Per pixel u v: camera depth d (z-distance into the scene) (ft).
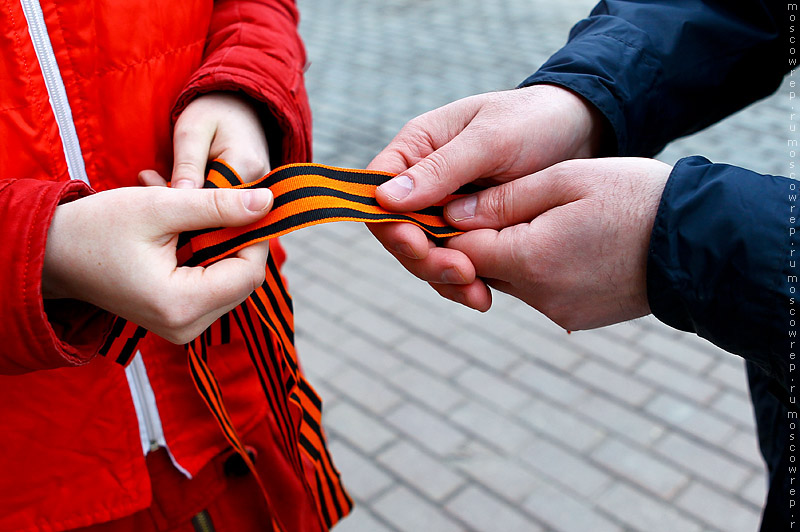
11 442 1.78
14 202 1.53
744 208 1.66
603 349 4.58
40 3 1.71
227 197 1.59
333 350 4.64
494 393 4.30
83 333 1.67
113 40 1.79
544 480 3.78
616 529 3.53
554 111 1.95
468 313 4.91
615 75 2.01
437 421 4.14
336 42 8.85
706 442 3.95
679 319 1.76
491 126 1.90
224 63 1.93
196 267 1.62
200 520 1.99
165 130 1.93
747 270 1.66
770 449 2.09
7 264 1.50
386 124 6.96
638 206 1.78
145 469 1.89
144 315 1.59
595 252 1.82
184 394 1.94
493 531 3.55
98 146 1.83
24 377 1.76
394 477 3.84
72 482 1.84
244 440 2.08
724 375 4.36
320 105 7.34
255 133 1.92
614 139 2.06
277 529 1.97
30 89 1.71
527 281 1.90
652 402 4.20
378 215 1.81
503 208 1.89
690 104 2.15
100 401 1.82
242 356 2.05
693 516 3.57
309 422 1.91
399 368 4.50
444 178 1.84
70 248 1.55
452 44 8.62
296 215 1.69
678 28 2.09
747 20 2.12
